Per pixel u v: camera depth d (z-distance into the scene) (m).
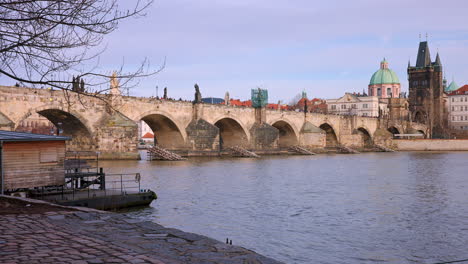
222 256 12.95
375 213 38.31
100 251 13.15
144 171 72.06
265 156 126.38
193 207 39.97
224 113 122.19
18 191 34.88
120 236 15.45
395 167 89.44
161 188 52.16
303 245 27.47
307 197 47.25
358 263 23.97
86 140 88.94
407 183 60.88
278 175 70.56
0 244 13.91
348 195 49.06
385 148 174.38
